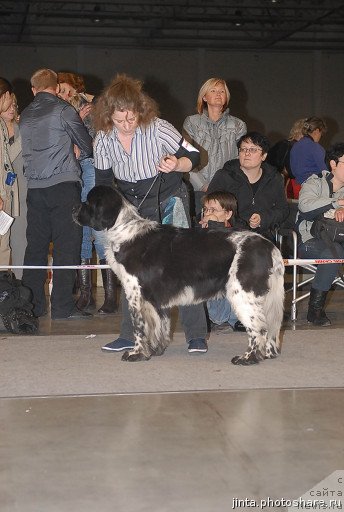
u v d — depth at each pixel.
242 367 4.85
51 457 3.27
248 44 22.88
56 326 6.43
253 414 3.87
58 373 4.68
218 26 22.48
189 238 4.83
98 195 4.81
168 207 5.12
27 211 6.68
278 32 22.30
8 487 2.97
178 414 3.86
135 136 4.89
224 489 2.95
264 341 4.92
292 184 8.73
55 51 22.17
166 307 4.90
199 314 5.21
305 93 23.27
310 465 3.19
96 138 5.03
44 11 20.81
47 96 6.53
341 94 23.39
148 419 3.79
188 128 7.06
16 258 7.26
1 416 3.84
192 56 22.78
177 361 5.01
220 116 7.03
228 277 4.83
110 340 5.72
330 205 6.41
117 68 22.50
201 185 7.00
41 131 6.43
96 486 2.97
